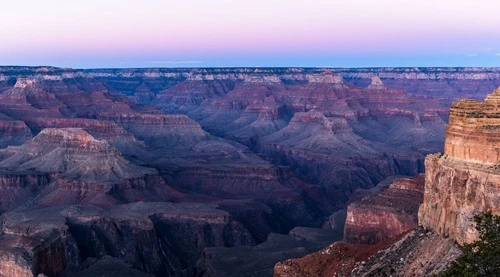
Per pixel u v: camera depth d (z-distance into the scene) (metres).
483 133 66.25
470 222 63.84
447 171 70.31
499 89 70.19
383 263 74.50
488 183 63.94
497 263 50.34
